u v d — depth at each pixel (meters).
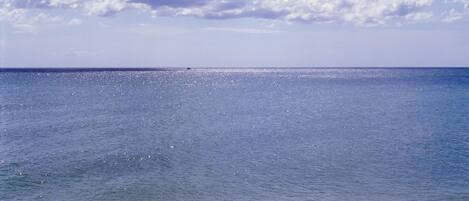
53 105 75.06
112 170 32.66
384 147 40.12
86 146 40.69
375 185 29.08
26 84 143.38
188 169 33.00
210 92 112.00
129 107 73.62
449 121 55.56
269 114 64.94
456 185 28.91
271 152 38.34
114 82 163.62
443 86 128.12
